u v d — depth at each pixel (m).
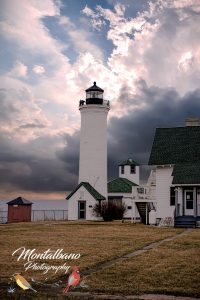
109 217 47.88
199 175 35.81
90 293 11.02
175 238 24.31
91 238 23.97
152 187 40.72
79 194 50.31
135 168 64.38
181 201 36.38
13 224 38.84
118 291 11.16
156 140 41.66
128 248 19.50
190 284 11.98
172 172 38.06
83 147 51.81
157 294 10.95
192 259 16.23
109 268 14.33
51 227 33.59
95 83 52.59
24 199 50.84
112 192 55.56
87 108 51.62
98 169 51.28
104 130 52.09
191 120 42.72
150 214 38.66
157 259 16.25
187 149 39.56
